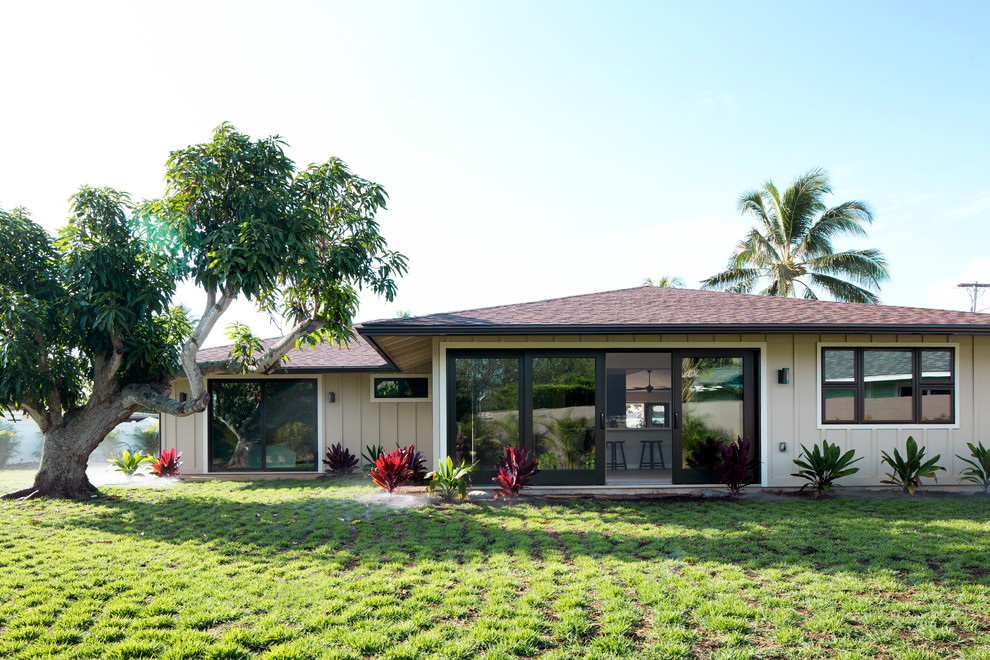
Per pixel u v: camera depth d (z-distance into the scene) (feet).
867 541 22.12
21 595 16.66
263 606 15.78
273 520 27.63
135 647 13.08
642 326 32.63
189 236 34.09
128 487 41.01
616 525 25.73
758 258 94.32
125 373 37.91
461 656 12.91
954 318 35.50
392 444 50.62
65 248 35.17
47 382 34.45
